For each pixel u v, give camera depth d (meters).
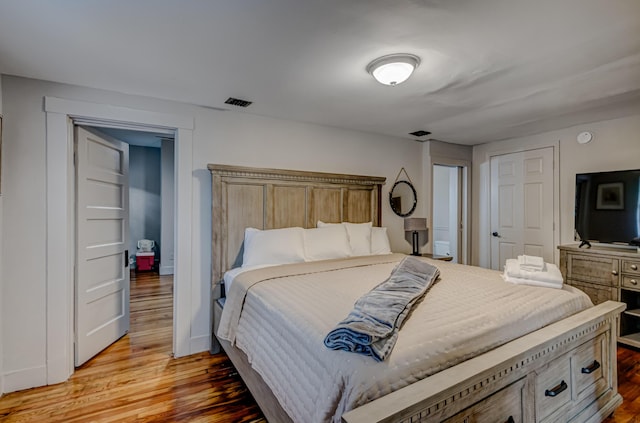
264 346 1.72
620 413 1.96
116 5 1.46
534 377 1.41
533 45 1.84
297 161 3.38
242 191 3.00
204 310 2.87
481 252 4.61
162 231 5.93
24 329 2.22
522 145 4.12
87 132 2.65
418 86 2.44
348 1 1.44
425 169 4.38
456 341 1.31
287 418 1.44
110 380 2.34
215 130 2.94
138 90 2.49
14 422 1.87
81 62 2.03
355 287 2.03
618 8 1.50
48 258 2.29
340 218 3.58
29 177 2.24
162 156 5.92
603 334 1.86
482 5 1.48
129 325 3.37
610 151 3.34
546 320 1.70
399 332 1.30
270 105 2.86
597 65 2.09
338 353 1.20
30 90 2.25
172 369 2.52
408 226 3.98
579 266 3.19
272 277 2.28
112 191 3.01
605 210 3.17
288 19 1.58
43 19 1.56
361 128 3.70
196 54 1.93
